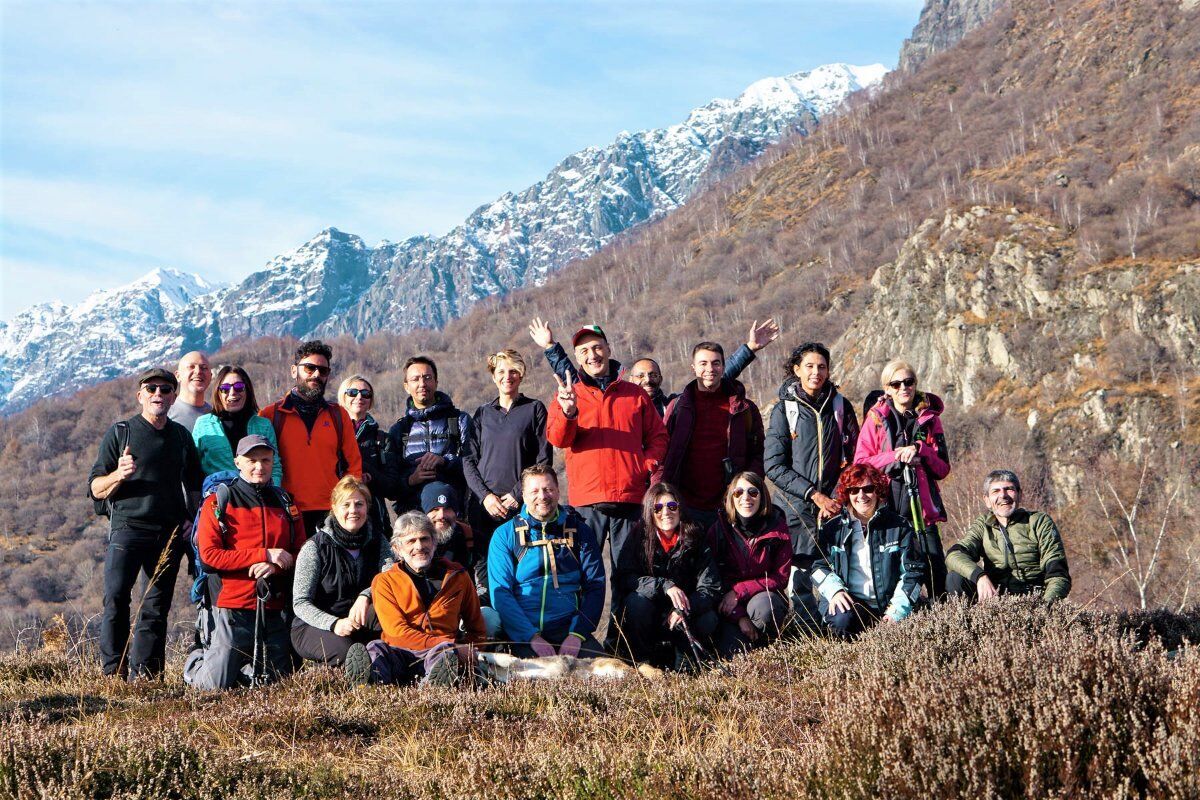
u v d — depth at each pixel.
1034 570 7.62
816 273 171.25
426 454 8.78
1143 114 145.38
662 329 184.25
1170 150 122.38
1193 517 41.69
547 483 7.57
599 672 6.90
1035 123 175.38
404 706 6.05
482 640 7.31
